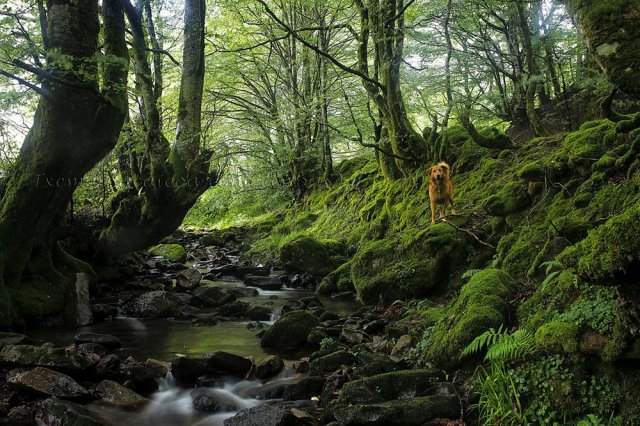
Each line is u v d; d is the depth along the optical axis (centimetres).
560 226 583
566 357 383
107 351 648
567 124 1070
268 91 2038
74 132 744
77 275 875
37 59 692
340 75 1633
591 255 324
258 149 1709
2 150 986
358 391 469
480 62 1231
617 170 636
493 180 978
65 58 610
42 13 752
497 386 407
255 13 1842
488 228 834
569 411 364
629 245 297
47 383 502
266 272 1332
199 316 880
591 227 566
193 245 1955
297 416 445
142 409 502
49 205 783
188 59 1073
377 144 1268
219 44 1848
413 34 1310
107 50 838
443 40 1323
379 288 875
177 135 1065
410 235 915
